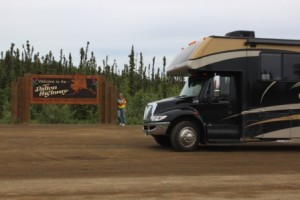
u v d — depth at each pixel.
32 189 8.30
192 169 10.71
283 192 8.21
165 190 8.31
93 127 24.61
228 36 14.09
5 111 30.00
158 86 42.25
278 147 15.85
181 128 13.94
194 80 14.53
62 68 46.09
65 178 9.44
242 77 14.07
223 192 8.18
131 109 31.80
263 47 14.21
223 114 14.12
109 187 8.54
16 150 14.12
